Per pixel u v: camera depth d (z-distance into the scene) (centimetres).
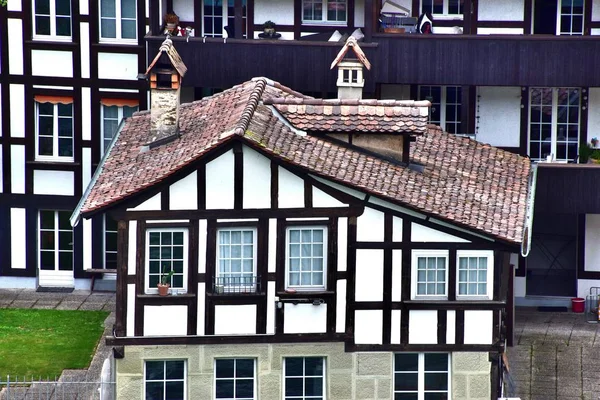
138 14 11856
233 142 9406
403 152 9994
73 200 12038
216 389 9669
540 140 11944
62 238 12100
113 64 11906
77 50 11900
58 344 10856
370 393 9694
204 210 9500
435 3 12006
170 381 9650
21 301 11756
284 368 9675
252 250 9562
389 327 9625
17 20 11862
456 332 9631
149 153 10019
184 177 9469
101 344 10875
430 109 12031
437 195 9750
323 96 11875
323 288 9625
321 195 9531
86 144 11994
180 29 11900
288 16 12081
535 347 10962
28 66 11906
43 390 10056
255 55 11488
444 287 9631
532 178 10744
